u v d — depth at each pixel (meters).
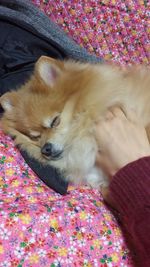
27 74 0.43
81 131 0.36
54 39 0.46
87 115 0.36
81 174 0.37
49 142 0.37
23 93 0.40
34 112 0.38
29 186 0.34
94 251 0.30
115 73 0.38
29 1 0.49
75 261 0.30
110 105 0.36
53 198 0.33
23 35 0.44
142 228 0.25
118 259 0.31
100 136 0.33
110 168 0.32
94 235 0.31
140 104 0.35
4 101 0.40
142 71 0.39
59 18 0.54
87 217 0.32
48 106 0.37
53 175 0.36
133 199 0.26
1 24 0.44
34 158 0.37
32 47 0.44
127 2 0.55
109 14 0.55
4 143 0.38
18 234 0.29
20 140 0.39
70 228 0.31
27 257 0.29
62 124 0.37
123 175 0.27
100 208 0.33
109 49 0.54
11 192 0.33
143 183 0.26
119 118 0.34
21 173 0.35
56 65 0.38
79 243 0.30
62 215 0.31
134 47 0.55
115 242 0.31
